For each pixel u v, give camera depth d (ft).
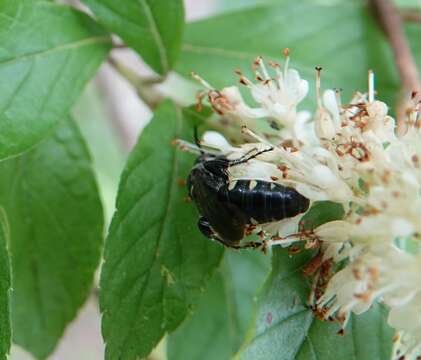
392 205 0.51
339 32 0.68
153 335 0.56
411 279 0.51
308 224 0.54
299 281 0.54
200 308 0.70
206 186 0.54
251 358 0.53
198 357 0.69
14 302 0.63
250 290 0.70
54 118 0.56
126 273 0.56
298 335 0.54
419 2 0.81
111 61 0.66
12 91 0.56
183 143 0.58
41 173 0.63
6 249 0.54
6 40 0.56
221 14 0.66
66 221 0.63
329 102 0.55
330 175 0.53
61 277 0.63
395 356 0.53
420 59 0.71
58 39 0.58
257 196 0.53
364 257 0.51
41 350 0.64
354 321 0.55
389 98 0.67
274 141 0.57
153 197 0.57
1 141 0.55
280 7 0.67
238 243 0.55
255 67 0.58
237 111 0.57
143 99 0.65
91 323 1.03
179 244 0.57
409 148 0.53
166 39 0.61
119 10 0.59
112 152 0.84
